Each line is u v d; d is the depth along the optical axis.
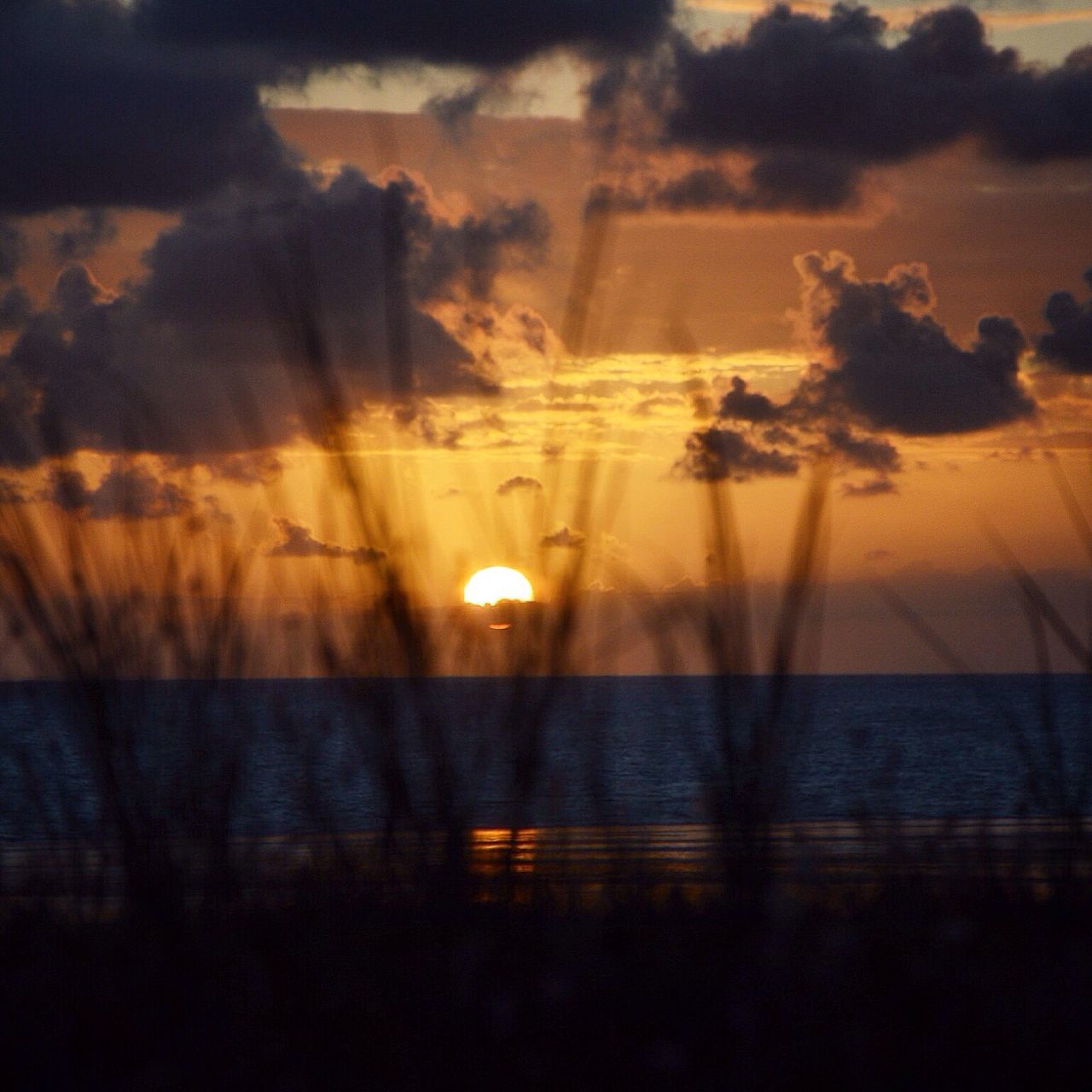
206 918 10.11
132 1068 9.34
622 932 10.09
